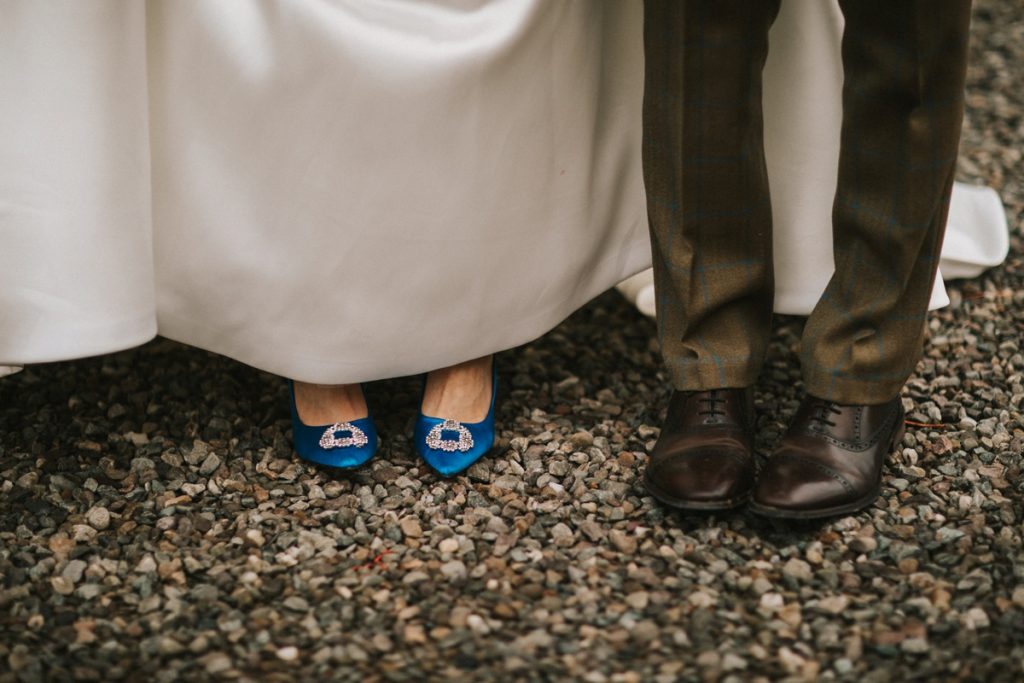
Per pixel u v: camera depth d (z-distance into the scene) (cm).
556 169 164
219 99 149
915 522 157
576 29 157
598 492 164
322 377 163
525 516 160
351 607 142
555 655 134
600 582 146
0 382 194
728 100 143
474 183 156
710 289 156
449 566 149
